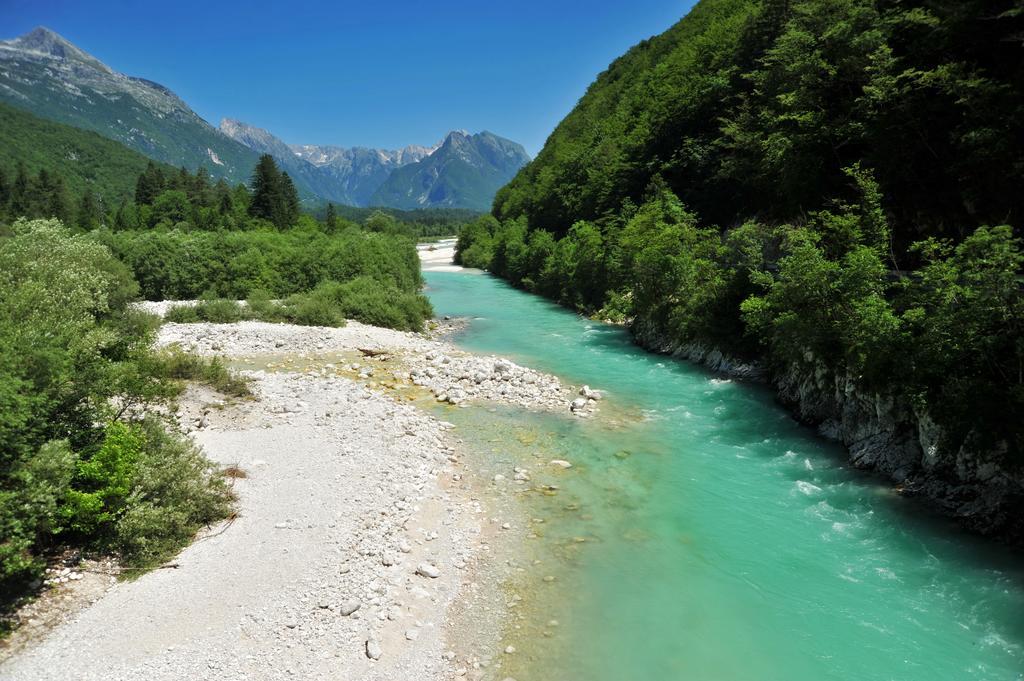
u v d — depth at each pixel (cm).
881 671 949
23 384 1031
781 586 1180
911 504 1484
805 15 3384
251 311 4003
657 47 9731
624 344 3681
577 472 1742
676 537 1371
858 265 1822
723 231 4266
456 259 11212
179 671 880
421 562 1234
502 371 2828
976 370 1424
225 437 1844
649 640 1027
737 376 2778
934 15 2308
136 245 4781
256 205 9856
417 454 1800
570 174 8088
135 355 1518
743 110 4266
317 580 1126
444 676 929
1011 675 930
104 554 1141
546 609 1109
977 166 2045
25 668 862
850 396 1872
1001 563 1220
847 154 2755
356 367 2956
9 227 5031
